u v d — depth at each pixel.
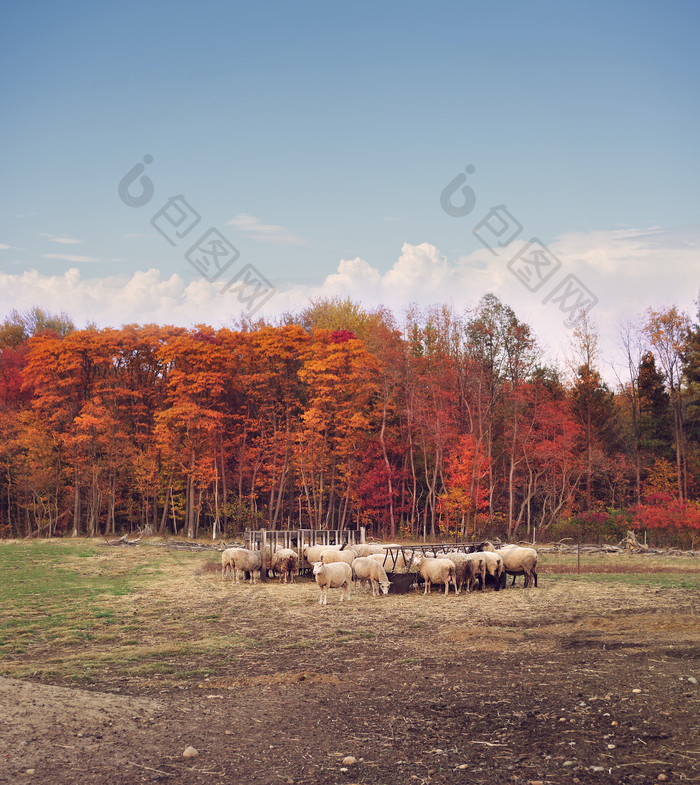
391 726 10.05
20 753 8.60
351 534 33.97
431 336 71.25
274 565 28.64
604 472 66.12
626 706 10.49
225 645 16.39
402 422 66.81
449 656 14.70
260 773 8.30
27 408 67.12
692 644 14.80
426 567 24.88
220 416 58.91
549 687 11.80
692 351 67.62
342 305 82.06
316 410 58.50
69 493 64.12
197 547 48.12
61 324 83.94
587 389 67.88
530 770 8.25
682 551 46.59
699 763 8.26
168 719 10.38
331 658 14.89
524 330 67.94
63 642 16.91
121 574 32.66
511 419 68.69
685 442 67.62
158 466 62.44
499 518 64.06
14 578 31.08
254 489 64.50
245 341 62.28
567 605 21.95
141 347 66.06
